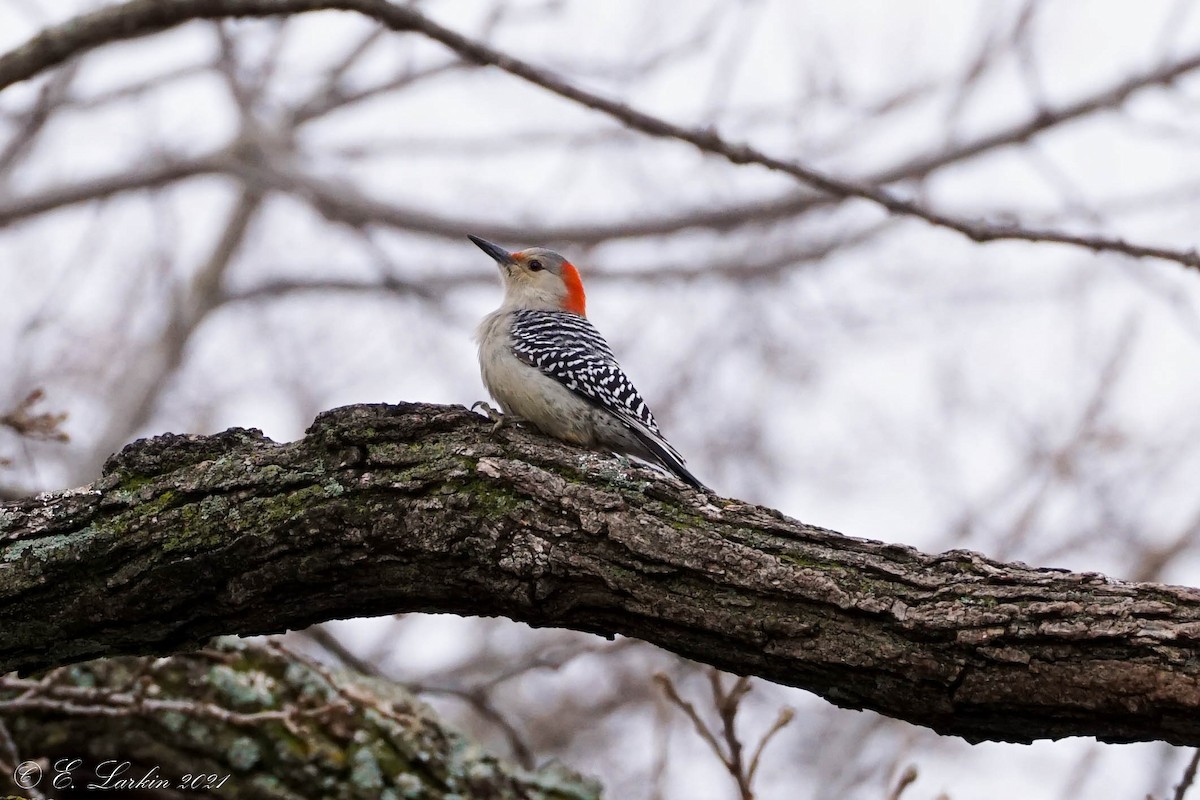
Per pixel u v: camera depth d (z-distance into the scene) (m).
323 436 7.60
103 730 10.55
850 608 6.48
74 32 10.57
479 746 11.41
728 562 6.77
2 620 7.80
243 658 11.02
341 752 10.73
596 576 6.97
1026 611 6.20
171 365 22.69
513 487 7.26
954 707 6.34
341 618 7.74
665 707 13.36
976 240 10.95
